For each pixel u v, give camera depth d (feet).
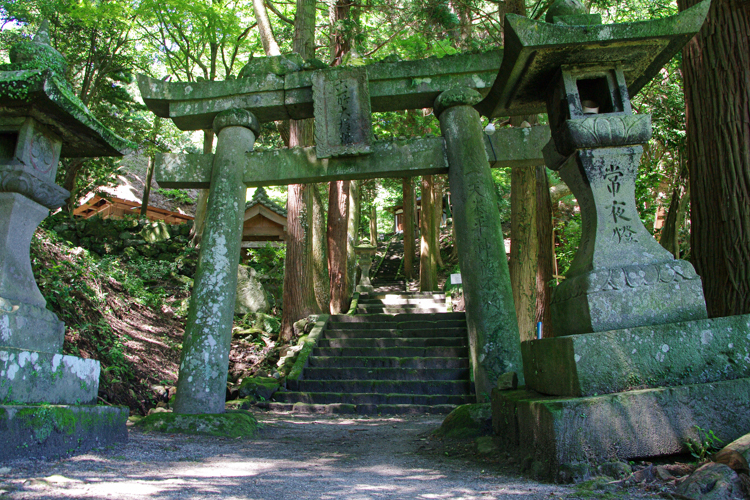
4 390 10.01
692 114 16.31
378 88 20.48
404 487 9.68
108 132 14.15
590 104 13.04
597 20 12.07
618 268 10.80
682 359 10.05
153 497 8.09
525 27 11.31
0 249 11.86
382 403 27.32
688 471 8.73
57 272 27.20
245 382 28.68
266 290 45.50
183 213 79.82
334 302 47.09
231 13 42.68
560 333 11.95
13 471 8.97
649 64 12.43
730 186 14.96
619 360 9.98
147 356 28.25
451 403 26.86
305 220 40.24
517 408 11.50
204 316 18.38
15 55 13.20
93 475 9.39
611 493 8.23
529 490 8.82
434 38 38.91
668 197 37.32
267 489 9.25
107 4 38.78
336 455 13.98
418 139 20.13
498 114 15.30
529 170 30.58
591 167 11.71
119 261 43.42
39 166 13.07
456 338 33.91
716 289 15.14
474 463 12.30
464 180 19.26
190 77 49.21
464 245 18.86
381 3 40.47
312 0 37.37
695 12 11.25
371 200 78.13
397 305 47.80
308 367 31.35
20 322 11.42
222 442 15.26
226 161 20.01
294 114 21.34
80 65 48.11
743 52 15.15
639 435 9.32
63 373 11.93
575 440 9.27
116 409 13.35
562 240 39.88
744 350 10.11
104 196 68.23
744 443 8.39
